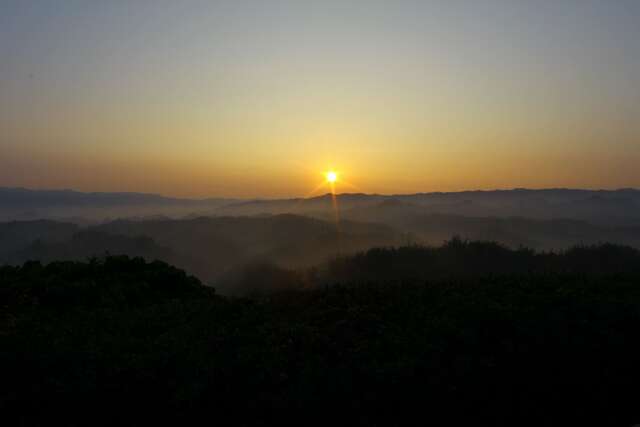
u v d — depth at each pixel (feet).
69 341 21.16
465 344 20.39
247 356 19.35
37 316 26.04
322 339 20.92
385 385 17.85
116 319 25.53
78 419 16.65
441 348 19.86
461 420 17.33
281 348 20.22
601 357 20.11
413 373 18.34
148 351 20.27
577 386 18.85
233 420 16.70
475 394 18.15
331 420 16.70
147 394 17.58
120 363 19.03
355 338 21.17
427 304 25.27
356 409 17.02
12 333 22.03
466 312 22.71
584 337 21.01
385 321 22.95
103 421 16.65
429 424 16.98
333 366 18.89
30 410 17.02
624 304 23.58
